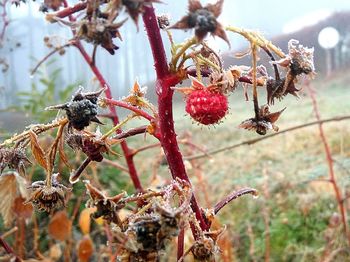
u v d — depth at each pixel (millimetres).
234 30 128
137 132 138
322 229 395
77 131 133
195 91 130
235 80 134
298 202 420
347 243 341
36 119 416
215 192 465
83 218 289
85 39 104
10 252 224
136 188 267
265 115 134
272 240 396
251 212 430
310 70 130
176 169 135
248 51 135
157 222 113
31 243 352
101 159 135
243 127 136
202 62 133
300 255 377
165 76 131
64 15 111
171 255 369
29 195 148
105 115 256
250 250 376
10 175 148
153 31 128
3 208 150
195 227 126
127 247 115
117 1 100
